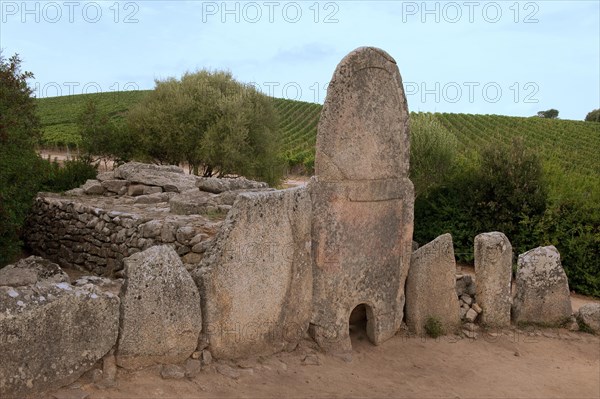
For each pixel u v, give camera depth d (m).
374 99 6.48
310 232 6.23
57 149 43.44
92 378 4.68
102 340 4.73
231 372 5.35
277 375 5.55
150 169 12.27
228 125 26.75
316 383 5.53
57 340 4.47
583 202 11.27
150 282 5.00
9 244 8.38
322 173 6.26
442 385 5.89
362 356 6.43
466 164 13.59
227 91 29.39
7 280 4.70
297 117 66.69
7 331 4.19
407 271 7.10
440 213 13.11
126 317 4.86
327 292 6.33
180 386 4.92
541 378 6.27
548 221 11.38
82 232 9.57
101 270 9.04
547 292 7.73
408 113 6.88
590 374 6.48
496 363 6.59
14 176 8.24
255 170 27.97
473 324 7.46
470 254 12.47
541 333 7.57
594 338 7.57
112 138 25.83
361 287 6.57
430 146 14.78
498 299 7.52
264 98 29.31
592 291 10.98
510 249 7.58
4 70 9.11
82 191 11.94
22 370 4.28
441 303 7.23
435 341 7.04
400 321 7.04
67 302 4.52
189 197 9.59
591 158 43.50
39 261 5.61
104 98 65.19
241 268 5.61
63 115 57.88
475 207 12.49
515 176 12.09
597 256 10.98
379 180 6.61
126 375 4.88
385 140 6.62
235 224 5.54
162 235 7.71
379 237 6.69
